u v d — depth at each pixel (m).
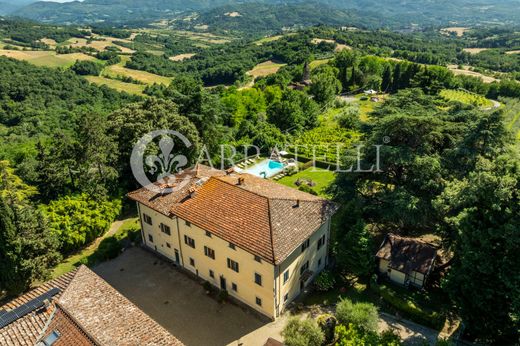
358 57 145.88
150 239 41.44
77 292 24.86
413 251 35.06
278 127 86.12
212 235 32.91
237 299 33.72
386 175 40.66
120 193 49.88
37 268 34.25
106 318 23.06
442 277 35.31
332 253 39.44
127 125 49.28
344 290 34.34
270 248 29.11
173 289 35.38
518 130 73.25
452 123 39.00
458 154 35.12
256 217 31.72
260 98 98.25
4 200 33.62
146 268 38.53
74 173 46.78
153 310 32.88
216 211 33.78
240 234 31.08
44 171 44.69
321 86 109.19
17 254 33.31
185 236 36.09
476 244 27.16
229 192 34.81
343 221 37.12
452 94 109.06
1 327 21.86
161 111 53.03
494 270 25.98
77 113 104.19
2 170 36.59
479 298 26.70
